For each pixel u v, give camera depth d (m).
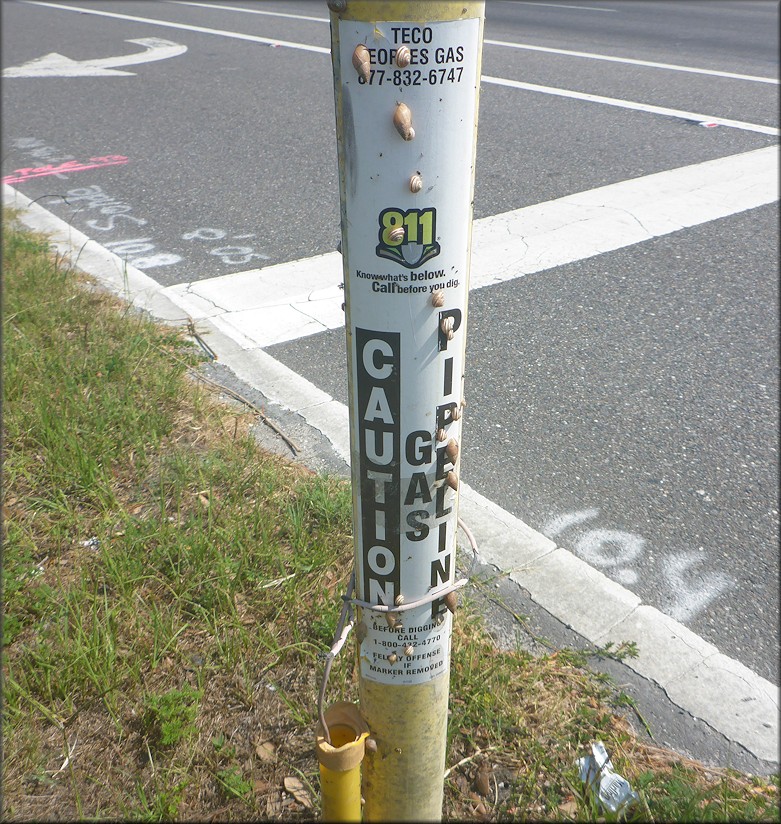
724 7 17.17
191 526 3.10
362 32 1.31
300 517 3.09
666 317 5.02
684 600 2.99
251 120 9.58
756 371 4.47
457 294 1.53
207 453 3.62
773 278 5.46
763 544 3.27
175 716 2.40
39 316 4.67
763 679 2.64
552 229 6.20
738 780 2.29
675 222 6.27
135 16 16.94
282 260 5.90
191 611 2.80
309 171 7.80
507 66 11.35
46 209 7.05
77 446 3.45
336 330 4.89
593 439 3.93
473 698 2.44
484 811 2.21
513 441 3.92
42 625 2.72
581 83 10.34
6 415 3.73
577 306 5.15
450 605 1.79
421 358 1.55
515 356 4.63
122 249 6.15
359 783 1.85
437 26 1.30
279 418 4.02
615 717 2.46
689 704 2.53
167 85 11.38
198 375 4.37
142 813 2.18
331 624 2.68
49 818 2.20
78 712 2.47
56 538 3.10
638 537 3.31
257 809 2.22
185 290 5.43
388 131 1.36
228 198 7.18
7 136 9.38
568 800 2.22
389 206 1.42
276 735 2.41
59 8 18.36
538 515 3.43
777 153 7.62
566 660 2.66
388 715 1.88
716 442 3.90
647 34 13.75
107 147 8.83
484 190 6.98
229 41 14.04
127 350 4.32
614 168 7.40
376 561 1.75
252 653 2.64
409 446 1.62
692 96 9.59
